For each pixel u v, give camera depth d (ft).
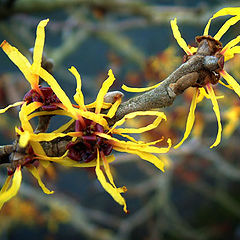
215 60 0.76
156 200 2.38
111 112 0.77
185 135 0.76
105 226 3.23
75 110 0.77
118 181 2.53
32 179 2.20
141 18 2.31
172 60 2.00
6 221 2.41
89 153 0.77
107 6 2.00
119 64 2.40
